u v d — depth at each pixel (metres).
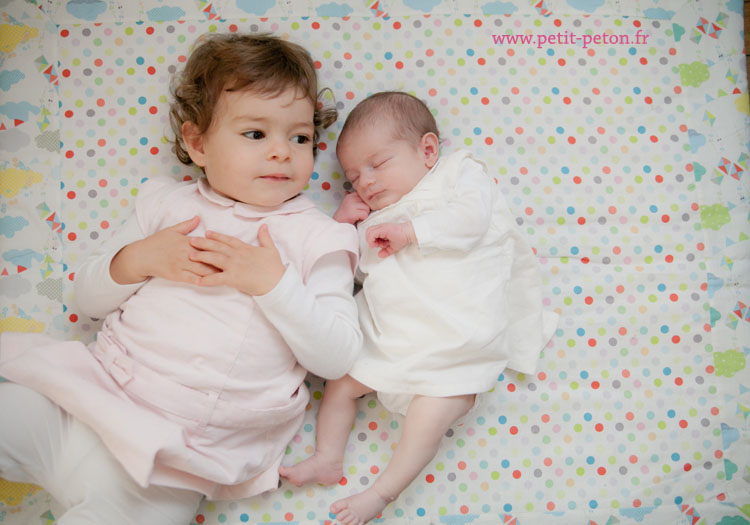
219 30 1.25
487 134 1.27
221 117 1.02
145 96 1.22
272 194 1.03
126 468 0.87
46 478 0.94
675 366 1.24
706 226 1.29
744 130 1.32
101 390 0.92
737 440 1.22
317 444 1.12
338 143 1.17
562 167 1.28
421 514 1.14
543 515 1.16
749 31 1.36
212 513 1.12
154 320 0.98
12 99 1.20
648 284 1.26
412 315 1.07
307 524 1.12
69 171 1.20
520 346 1.19
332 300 1.03
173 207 1.08
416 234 1.03
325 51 1.26
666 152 1.30
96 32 1.23
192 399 0.94
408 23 1.29
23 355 0.95
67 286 1.17
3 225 1.18
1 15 1.22
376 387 1.06
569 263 1.26
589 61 1.31
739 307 1.27
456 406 1.06
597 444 1.20
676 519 1.18
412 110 1.16
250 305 0.98
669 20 1.33
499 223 1.14
